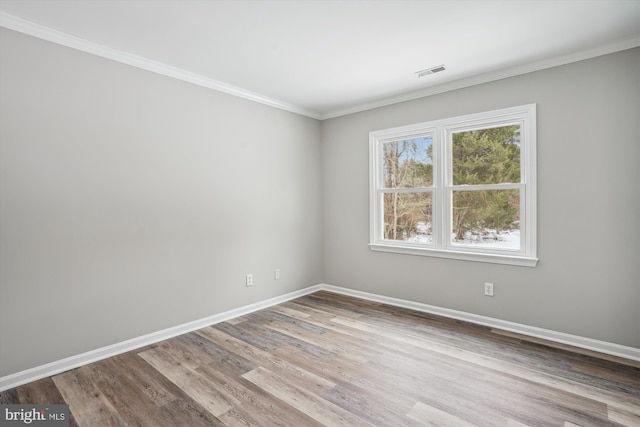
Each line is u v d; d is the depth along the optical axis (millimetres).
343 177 4383
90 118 2576
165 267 3023
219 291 3439
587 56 2693
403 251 3809
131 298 2809
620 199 2600
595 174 2691
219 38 2523
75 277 2514
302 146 4344
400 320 3434
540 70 2918
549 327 2930
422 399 2068
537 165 2939
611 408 1961
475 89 3281
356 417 1903
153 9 2133
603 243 2672
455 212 3490
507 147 3160
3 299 2213
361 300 4152
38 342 2348
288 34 2467
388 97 3867
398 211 3932
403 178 3893
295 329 3221
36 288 2340
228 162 3520
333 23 2322
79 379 2322
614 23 2305
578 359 2562
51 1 2031
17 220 2262
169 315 3049
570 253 2812
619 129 2590
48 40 2371
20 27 2244
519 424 1829
